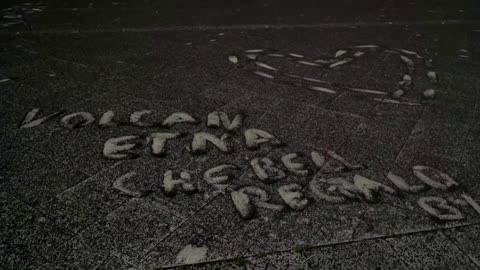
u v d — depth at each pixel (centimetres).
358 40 620
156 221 221
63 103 368
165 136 313
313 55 539
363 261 198
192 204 236
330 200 243
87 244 203
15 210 226
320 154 294
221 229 216
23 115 342
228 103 378
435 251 206
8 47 534
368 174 271
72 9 806
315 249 204
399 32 679
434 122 351
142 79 434
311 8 889
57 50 528
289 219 226
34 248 200
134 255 197
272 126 335
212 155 288
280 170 272
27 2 861
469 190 257
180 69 469
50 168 266
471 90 428
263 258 197
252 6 892
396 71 484
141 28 657
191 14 786
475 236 217
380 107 380
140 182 254
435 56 548
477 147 310
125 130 321
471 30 706
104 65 475
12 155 280
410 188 257
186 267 191
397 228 221
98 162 275
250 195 246
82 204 232
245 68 480
